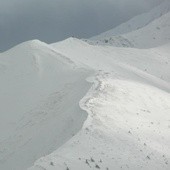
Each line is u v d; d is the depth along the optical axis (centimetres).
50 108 5706
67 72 7169
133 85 6066
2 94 6975
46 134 4644
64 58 7950
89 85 5516
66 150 3272
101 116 4128
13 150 4912
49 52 8181
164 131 4466
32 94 6600
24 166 4216
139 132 4100
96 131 3691
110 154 3362
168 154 3772
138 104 5166
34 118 5625
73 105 4919
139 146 3694
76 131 3747
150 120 4725
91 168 3081
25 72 7512
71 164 3064
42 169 2952
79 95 5300
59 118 4856
